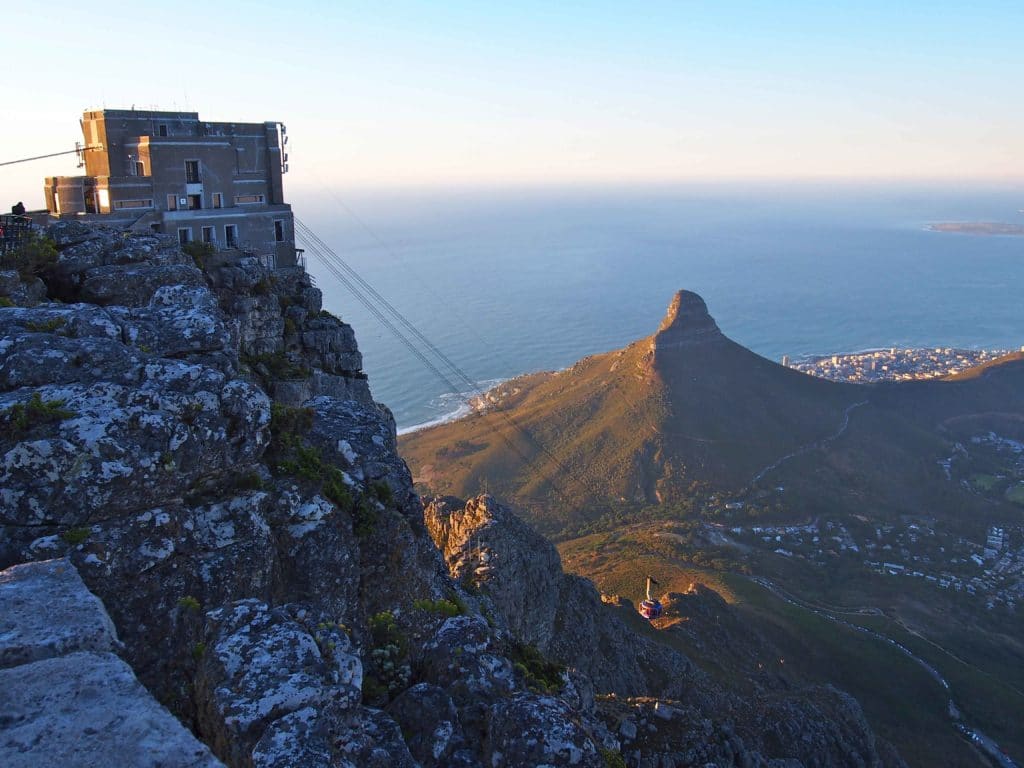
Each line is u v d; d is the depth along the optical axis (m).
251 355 38.00
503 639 23.81
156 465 16.38
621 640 54.97
